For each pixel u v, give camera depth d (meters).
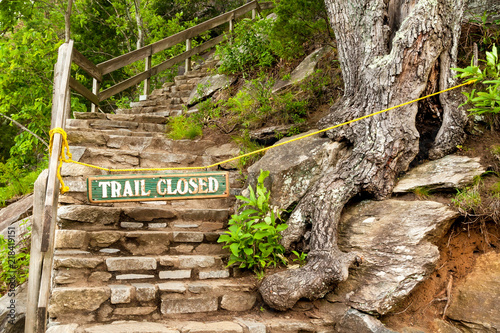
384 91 3.39
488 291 2.63
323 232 3.05
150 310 2.80
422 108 3.62
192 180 2.37
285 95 4.84
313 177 3.60
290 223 3.32
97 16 10.11
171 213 3.60
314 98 4.92
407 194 3.26
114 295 2.73
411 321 2.76
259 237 3.05
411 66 3.36
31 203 4.78
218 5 11.98
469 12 4.29
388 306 2.63
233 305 2.93
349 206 3.40
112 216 3.39
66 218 3.21
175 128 5.16
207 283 3.02
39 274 2.47
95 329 2.51
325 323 2.74
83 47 10.06
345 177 3.28
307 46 5.84
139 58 6.59
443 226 2.88
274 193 3.58
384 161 3.26
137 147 4.46
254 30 6.50
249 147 4.57
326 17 4.95
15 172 6.09
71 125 4.81
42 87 7.03
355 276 2.88
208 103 5.62
